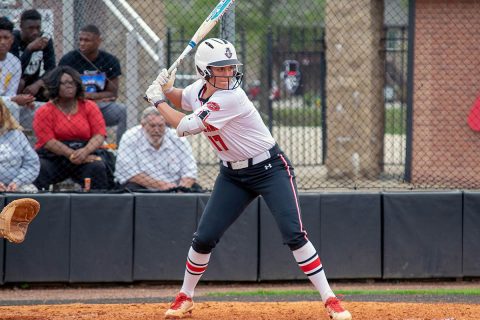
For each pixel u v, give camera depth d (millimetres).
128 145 27547
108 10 33875
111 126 31922
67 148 27531
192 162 27922
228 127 17453
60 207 25516
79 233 25562
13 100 28562
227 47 17141
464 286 26062
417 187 28844
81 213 25562
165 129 27625
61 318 19656
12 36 29078
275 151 18047
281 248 25922
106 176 28062
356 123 42750
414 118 37812
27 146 27141
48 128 27562
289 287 25938
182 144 27828
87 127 28078
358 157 42438
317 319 19484
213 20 18766
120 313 20359
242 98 17344
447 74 38000
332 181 40812
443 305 21531
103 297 24406
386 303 21875
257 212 25875
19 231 18125
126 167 27422
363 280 26641
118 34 34250
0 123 26625
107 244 25641
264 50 71750
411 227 26125
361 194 26047
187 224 25766
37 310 21000
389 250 26109
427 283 26625
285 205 17844
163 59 36188
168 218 25750
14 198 25172
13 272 25469
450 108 37750
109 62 31125
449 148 37594
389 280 26703
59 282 25797
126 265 25719
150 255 25766
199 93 18156
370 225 26062
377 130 43719
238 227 25859
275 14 86562
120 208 25656
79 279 25609
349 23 43094
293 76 49250
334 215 25969
